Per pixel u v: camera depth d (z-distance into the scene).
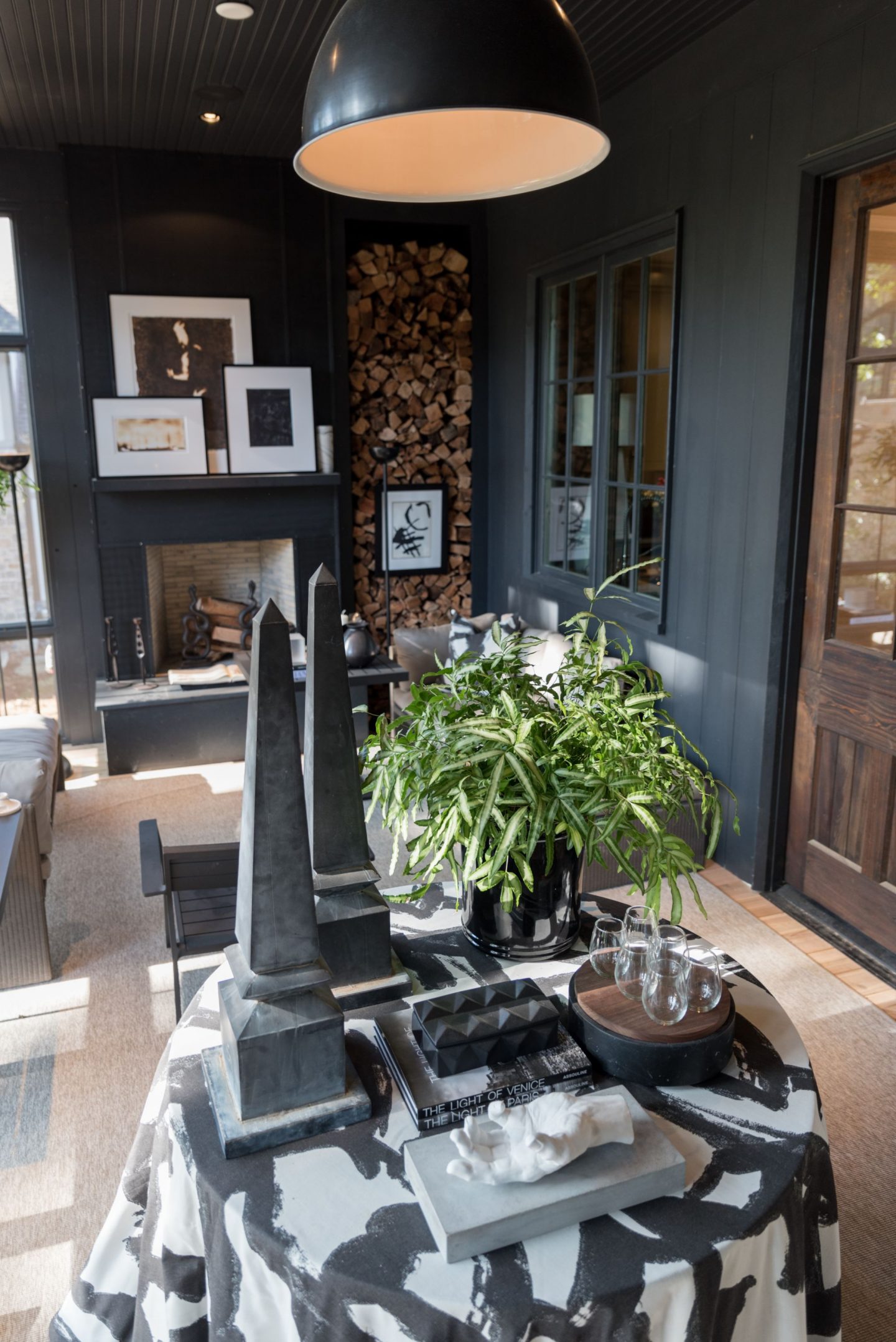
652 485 4.32
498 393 5.88
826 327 3.26
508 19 1.30
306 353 5.55
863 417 3.16
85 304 5.11
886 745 3.13
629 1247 1.27
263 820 1.42
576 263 4.81
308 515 5.61
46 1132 2.46
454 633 5.02
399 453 5.86
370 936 1.78
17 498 5.26
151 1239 1.54
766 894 3.67
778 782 3.61
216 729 5.16
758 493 3.55
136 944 3.36
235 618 5.82
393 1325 1.20
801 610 3.47
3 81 4.06
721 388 3.73
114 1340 1.75
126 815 4.50
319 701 1.68
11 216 5.00
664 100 3.96
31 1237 2.13
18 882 3.01
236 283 5.34
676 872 1.66
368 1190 1.36
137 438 5.25
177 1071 1.62
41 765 3.39
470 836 1.73
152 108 4.42
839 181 3.16
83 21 3.47
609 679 1.95
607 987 1.71
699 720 4.04
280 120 4.62
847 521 3.26
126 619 5.41
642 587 4.48
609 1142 1.37
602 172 4.48
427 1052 1.55
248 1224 1.31
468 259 5.94
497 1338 1.18
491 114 1.77
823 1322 1.58
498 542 6.09
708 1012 1.63
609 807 1.71
